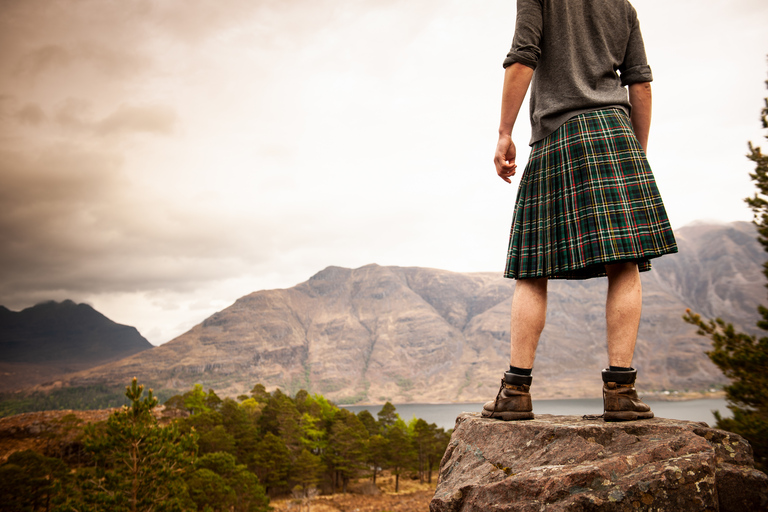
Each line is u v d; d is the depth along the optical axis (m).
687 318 7.80
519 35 2.36
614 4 2.44
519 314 2.33
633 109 2.53
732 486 1.80
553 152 2.28
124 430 18.61
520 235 2.34
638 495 1.59
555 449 1.94
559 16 2.37
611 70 2.35
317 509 55.62
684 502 1.59
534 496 1.71
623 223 2.04
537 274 2.23
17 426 68.56
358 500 61.94
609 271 2.22
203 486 31.30
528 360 2.35
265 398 108.12
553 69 2.38
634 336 2.13
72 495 18.14
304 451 65.25
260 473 62.53
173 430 20.11
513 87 2.31
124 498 17.94
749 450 1.87
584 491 1.63
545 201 2.27
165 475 19.23
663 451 1.71
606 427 1.93
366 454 71.12
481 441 2.28
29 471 31.91
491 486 1.87
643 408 2.07
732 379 7.12
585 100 2.24
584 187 2.13
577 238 2.11
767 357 6.66
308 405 96.38
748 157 7.81
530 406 2.34
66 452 61.38
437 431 83.75
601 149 2.15
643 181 2.12
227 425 66.56
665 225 2.09
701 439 1.76
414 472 85.81
